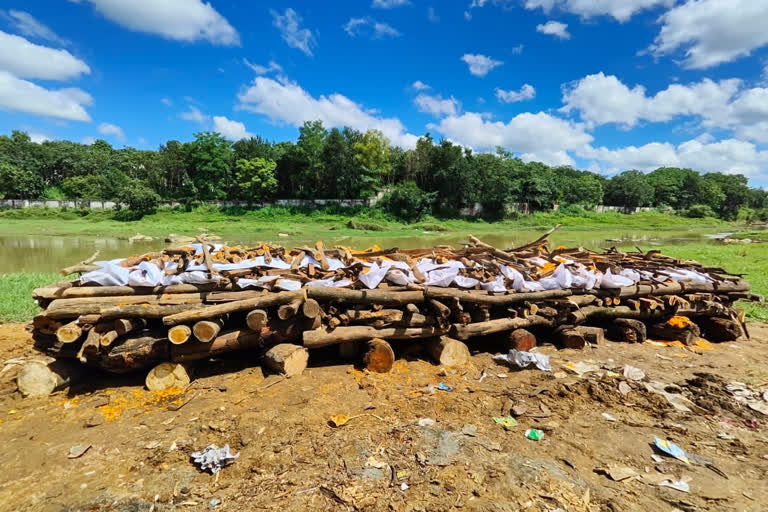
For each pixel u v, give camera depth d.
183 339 4.50
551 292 6.26
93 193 56.31
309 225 44.88
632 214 75.12
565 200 70.94
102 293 4.72
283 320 5.15
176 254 5.27
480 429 4.07
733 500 3.12
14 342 6.15
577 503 3.05
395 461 3.52
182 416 4.18
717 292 7.35
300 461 3.50
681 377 5.50
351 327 5.29
